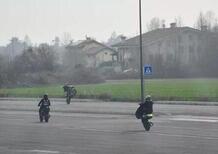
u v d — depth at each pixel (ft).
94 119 165.78
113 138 111.34
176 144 99.96
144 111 126.93
